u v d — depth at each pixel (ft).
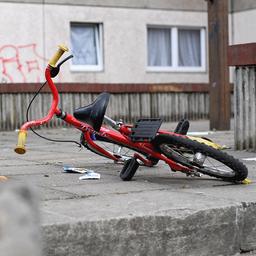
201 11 49.42
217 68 33.88
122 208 10.86
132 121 44.75
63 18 43.32
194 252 10.89
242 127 22.80
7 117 39.81
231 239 11.37
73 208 10.84
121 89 44.21
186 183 14.37
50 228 9.33
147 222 10.35
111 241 9.95
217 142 26.63
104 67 45.34
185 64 49.65
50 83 14.80
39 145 27.22
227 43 33.83
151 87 45.47
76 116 15.21
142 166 17.54
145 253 10.33
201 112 47.83
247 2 48.83
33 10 42.06
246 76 22.38
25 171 16.79
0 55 41.01
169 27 48.67
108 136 15.02
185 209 10.87
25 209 4.23
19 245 4.12
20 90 40.11
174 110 46.65
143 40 46.75
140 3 46.55
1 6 40.88
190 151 14.37
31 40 42.11
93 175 15.26
